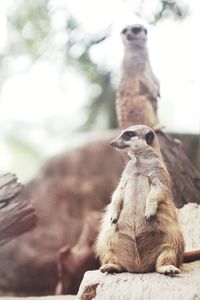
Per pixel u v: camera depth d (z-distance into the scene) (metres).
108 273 3.43
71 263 6.19
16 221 4.71
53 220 7.61
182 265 3.52
